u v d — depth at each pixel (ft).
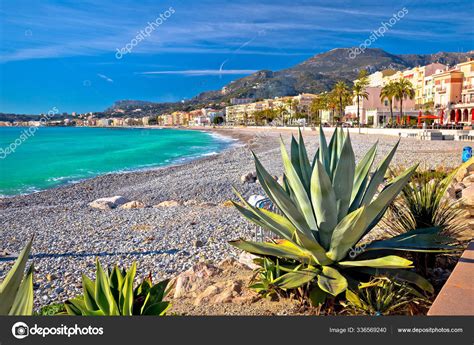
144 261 24.58
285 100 466.29
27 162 126.72
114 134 397.60
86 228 35.81
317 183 12.53
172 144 226.17
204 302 13.83
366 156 14.64
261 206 23.44
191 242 27.86
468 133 126.41
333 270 12.35
